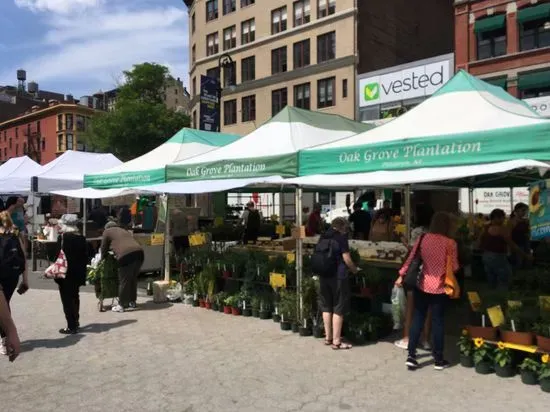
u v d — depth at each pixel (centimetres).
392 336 703
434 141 586
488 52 2994
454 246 550
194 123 5081
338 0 3834
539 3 2775
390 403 467
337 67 3809
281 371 561
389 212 1033
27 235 1681
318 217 1375
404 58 4269
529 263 962
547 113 2594
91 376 554
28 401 485
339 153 680
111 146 4438
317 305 709
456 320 774
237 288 888
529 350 511
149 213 1580
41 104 9394
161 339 700
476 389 496
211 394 497
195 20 5050
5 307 329
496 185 1132
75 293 744
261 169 778
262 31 4372
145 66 4662
